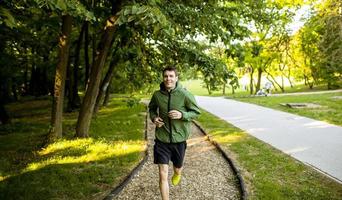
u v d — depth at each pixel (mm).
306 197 6004
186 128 5621
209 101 29812
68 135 11938
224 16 9641
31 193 6152
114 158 8836
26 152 9555
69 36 10688
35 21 11016
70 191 6340
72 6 5695
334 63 25531
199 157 9391
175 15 8883
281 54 40375
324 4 26766
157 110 5906
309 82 47938
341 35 23141
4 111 16781
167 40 11266
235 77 11453
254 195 6188
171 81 5492
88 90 11695
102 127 14266
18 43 16172
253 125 14523
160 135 5590
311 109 19359
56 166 7973
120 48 14484
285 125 14219
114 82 25516
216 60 11539
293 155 9062
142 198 6227
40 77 34062
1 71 16672
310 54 40125
